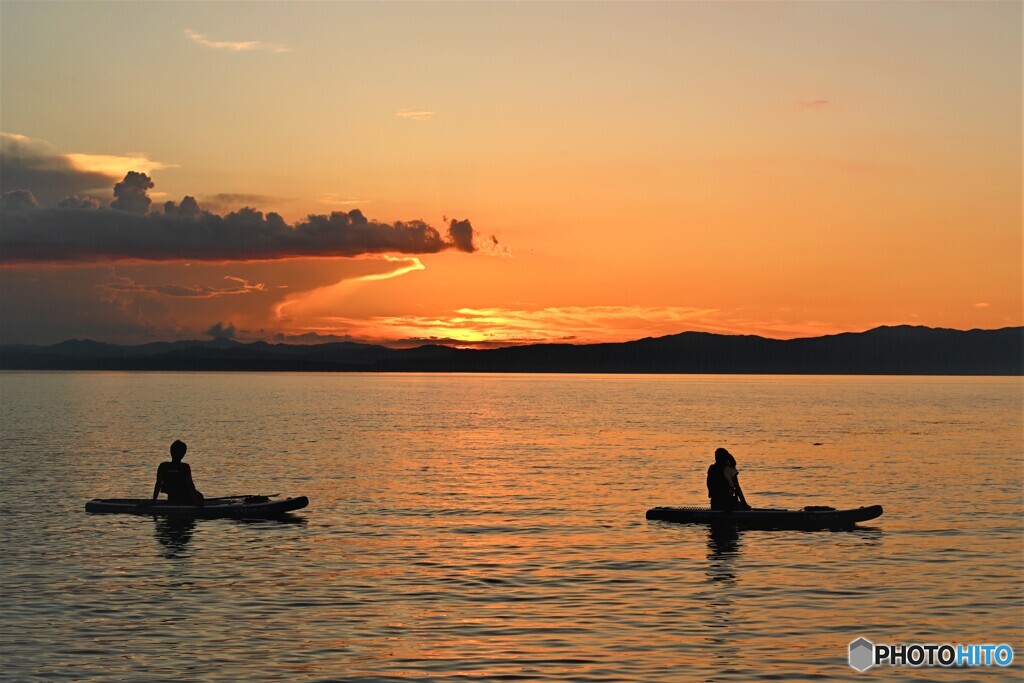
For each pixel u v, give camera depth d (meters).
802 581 21.05
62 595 19.55
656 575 21.66
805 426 81.44
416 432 70.75
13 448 54.62
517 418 92.25
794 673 15.08
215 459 48.69
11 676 14.73
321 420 86.12
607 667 15.27
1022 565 22.70
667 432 72.69
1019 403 139.00
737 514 28.58
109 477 40.28
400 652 15.95
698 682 14.63
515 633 17.06
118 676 14.75
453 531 27.33
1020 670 15.29
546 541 25.75
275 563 22.81
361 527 28.00
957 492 36.81
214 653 15.85
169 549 24.48
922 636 16.92
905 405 131.12
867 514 28.39
